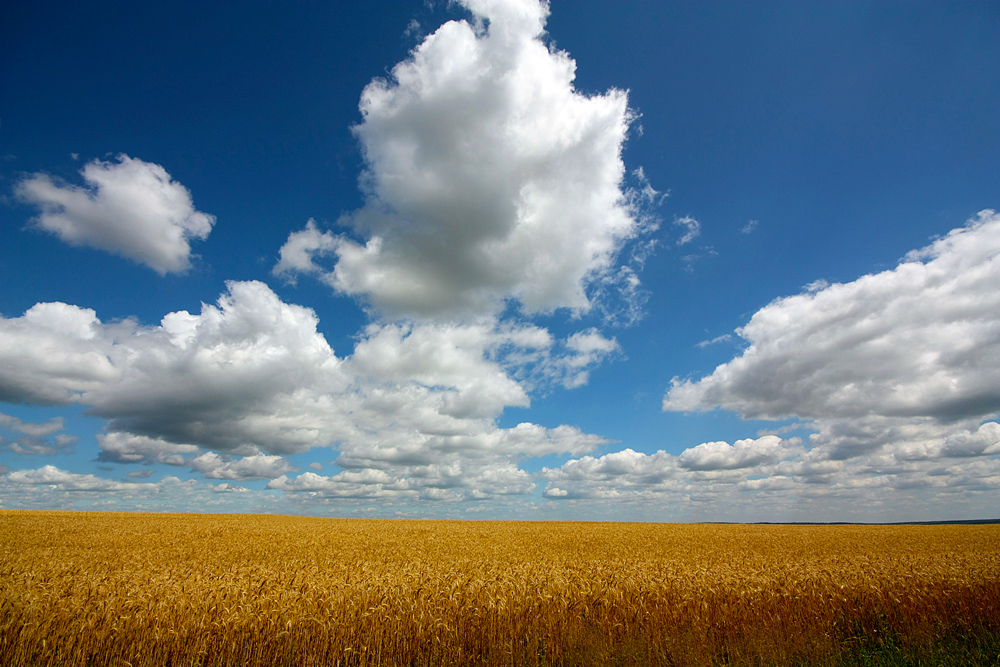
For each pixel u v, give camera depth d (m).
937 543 31.59
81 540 27.48
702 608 10.93
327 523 49.22
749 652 9.41
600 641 9.84
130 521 42.41
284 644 9.41
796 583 12.41
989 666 8.73
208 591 10.87
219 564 17.03
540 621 10.32
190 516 54.41
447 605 10.68
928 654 9.26
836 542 32.16
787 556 22.17
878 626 10.84
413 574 13.87
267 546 25.64
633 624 10.44
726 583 12.27
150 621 9.52
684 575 13.61
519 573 14.66
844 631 10.79
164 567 15.45
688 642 9.77
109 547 24.53
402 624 9.94
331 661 9.41
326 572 14.54
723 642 9.94
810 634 10.02
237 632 9.37
